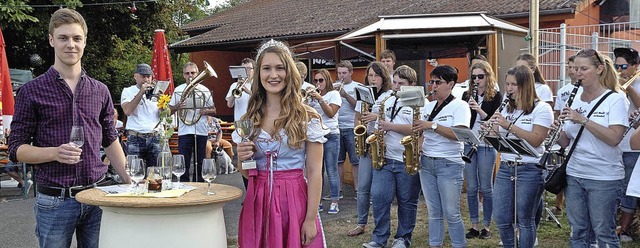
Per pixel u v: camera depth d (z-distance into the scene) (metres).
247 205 3.62
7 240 6.17
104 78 20.02
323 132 3.59
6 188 9.43
